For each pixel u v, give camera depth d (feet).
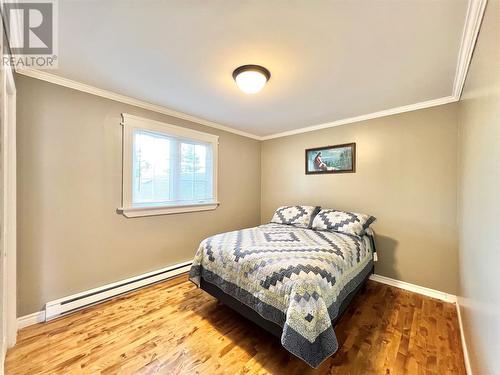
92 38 4.78
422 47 4.97
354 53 5.24
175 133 9.36
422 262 8.16
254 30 4.52
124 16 4.15
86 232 7.12
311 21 4.25
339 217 8.76
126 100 7.89
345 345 5.41
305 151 11.57
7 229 5.24
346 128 10.13
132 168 8.14
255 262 5.61
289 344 4.23
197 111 9.23
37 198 6.22
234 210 12.11
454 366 4.79
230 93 7.49
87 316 6.49
